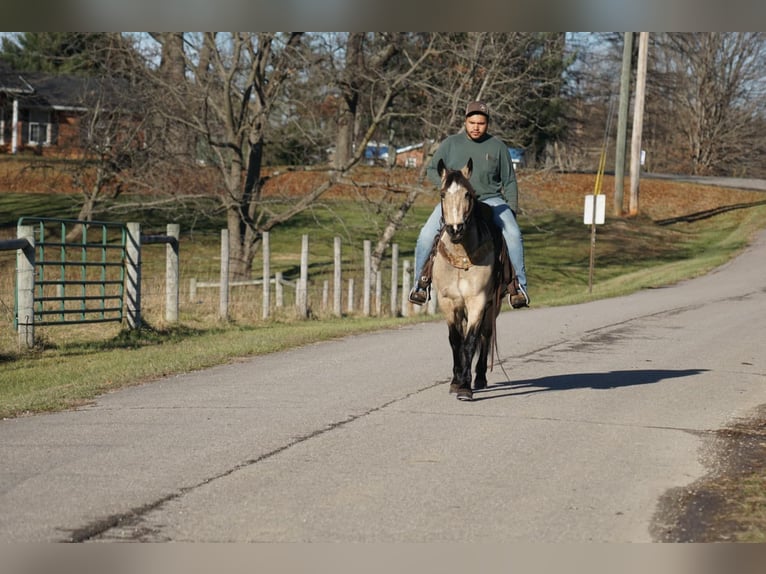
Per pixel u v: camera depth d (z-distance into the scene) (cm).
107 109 3212
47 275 2720
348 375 1195
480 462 761
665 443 845
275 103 2919
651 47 7369
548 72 3228
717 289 2916
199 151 3294
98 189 3581
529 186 4169
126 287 1638
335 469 731
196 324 1786
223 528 593
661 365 1341
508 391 1102
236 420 908
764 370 1309
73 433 848
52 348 1453
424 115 2870
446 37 2836
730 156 7894
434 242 1011
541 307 2406
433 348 1484
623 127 5284
